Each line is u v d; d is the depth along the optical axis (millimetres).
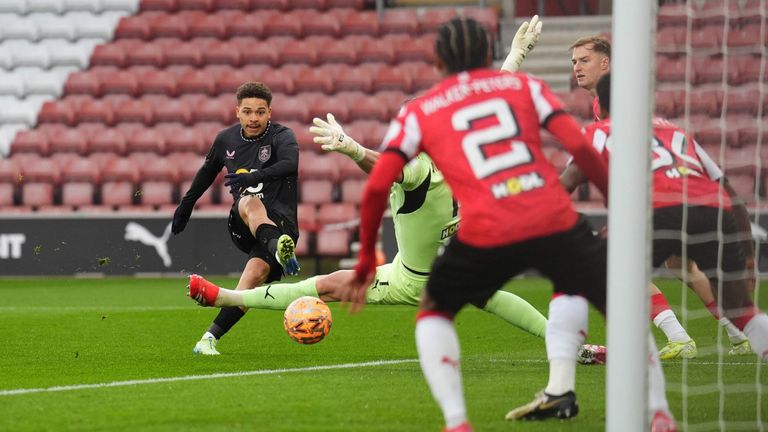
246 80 74750
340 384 21766
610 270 14148
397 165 14719
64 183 68250
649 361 15430
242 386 21453
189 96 74750
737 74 66312
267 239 26000
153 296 49000
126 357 27031
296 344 30375
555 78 76250
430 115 14922
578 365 24375
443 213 22641
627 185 14086
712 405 19688
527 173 14625
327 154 68125
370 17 79562
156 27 79250
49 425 17172
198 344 27906
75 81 75375
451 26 15414
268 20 79250
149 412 18312
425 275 23328
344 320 37875
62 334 32875
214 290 24484
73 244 61969
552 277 15094
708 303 26938
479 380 22453
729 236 22203
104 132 70750
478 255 14555
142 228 61844
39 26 78938
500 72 15328
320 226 63719
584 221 15078
